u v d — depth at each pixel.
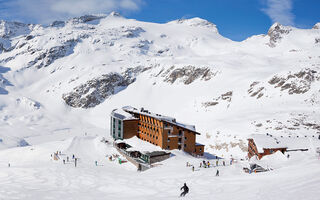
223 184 40.28
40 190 44.50
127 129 97.69
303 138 90.38
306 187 26.08
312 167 40.59
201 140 140.50
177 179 48.84
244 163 63.78
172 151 84.38
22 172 58.50
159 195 38.28
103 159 82.38
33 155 92.94
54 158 83.75
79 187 46.91
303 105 157.38
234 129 135.88
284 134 120.75
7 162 88.06
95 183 49.81
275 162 64.31
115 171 67.00
